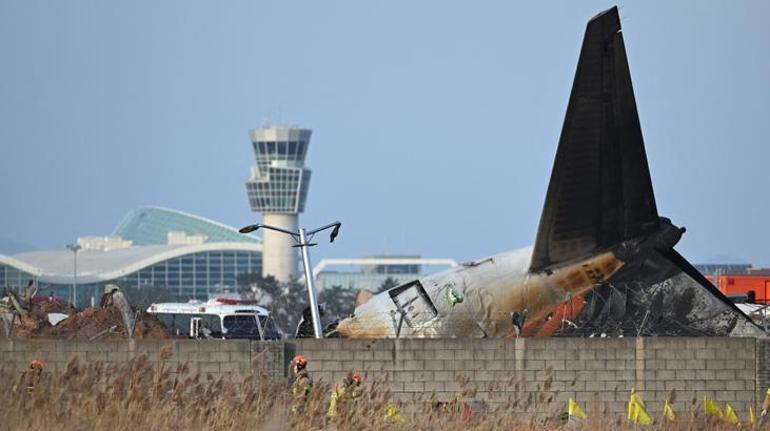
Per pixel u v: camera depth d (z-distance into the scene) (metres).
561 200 183.75
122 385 115.06
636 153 179.38
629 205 183.38
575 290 189.38
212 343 155.00
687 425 138.88
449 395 157.50
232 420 112.56
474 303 196.12
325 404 120.19
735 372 159.38
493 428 126.50
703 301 190.00
